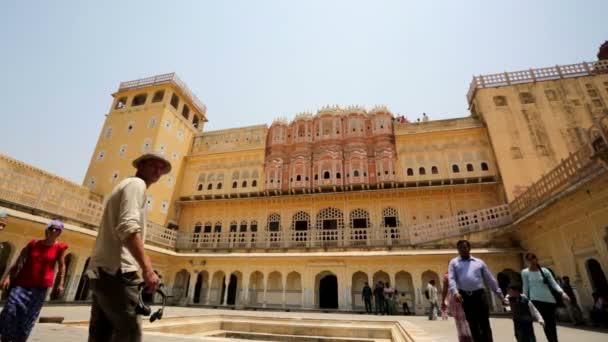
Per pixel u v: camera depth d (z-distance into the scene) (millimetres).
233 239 21375
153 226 19844
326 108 26078
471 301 4496
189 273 21906
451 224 16875
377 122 24234
